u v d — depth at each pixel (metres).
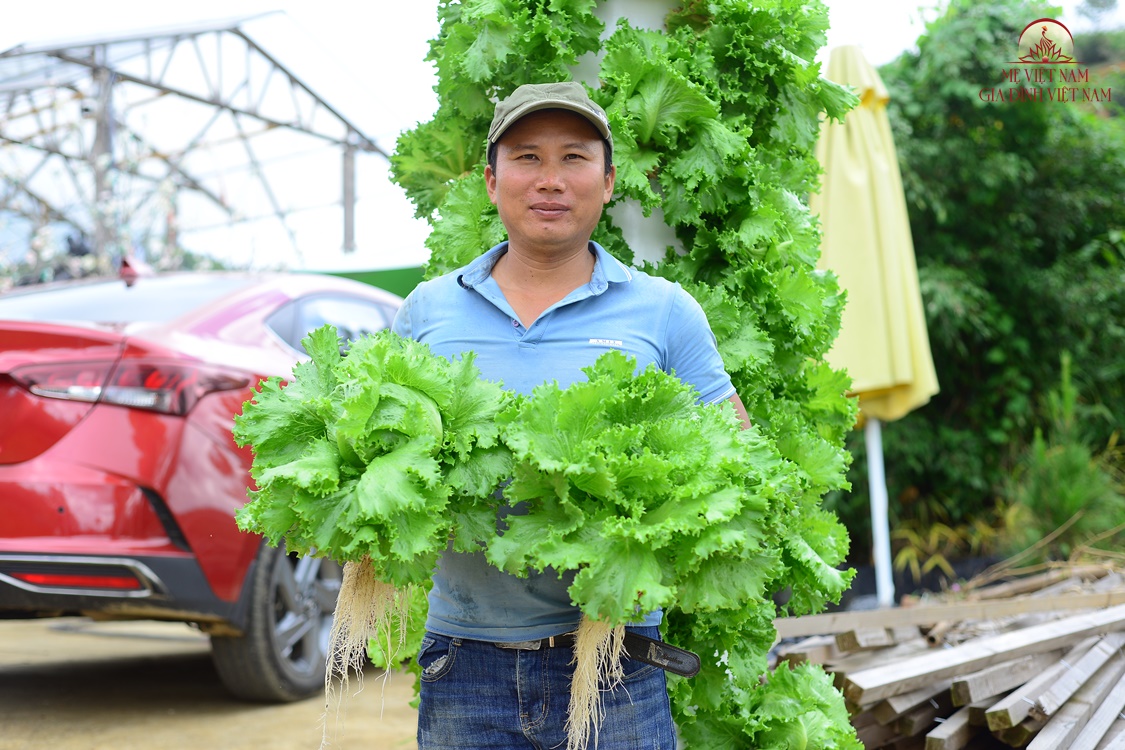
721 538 1.55
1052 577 4.87
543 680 1.80
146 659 5.04
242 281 4.55
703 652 2.18
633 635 1.79
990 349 7.47
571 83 1.86
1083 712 2.79
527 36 2.27
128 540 3.43
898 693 2.82
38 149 11.46
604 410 1.72
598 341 1.86
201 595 3.55
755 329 2.26
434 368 1.73
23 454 3.39
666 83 2.25
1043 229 7.45
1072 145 7.39
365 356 1.75
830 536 2.28
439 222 2.35
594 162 1.86
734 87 2.38
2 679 4.40
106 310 4.03
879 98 5.03
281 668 3.93
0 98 10.82
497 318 1.90
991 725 2.69
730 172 2.28
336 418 1.69
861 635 3.26
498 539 1.66
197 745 3.46
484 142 2.44
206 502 3.57
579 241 1.89
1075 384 7.32
